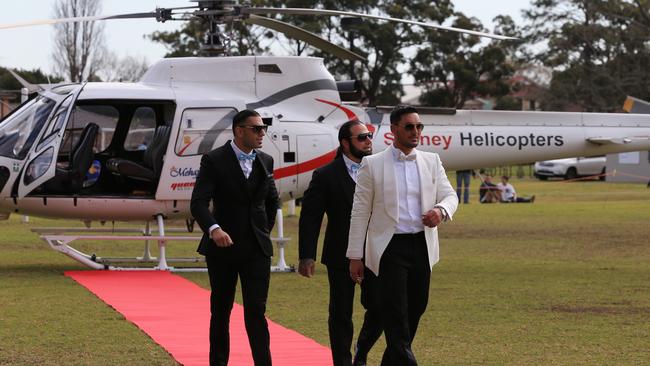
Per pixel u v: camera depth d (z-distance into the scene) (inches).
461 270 631.8
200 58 617.9
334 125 636.1
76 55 2253.9
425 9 2303.2
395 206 296.7
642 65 2618.1
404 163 300.4
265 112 613.9
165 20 613.6
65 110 577.3
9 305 461.1
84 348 362.9
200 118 595.2
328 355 355.3
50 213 589.3
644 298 508.4
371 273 303.0
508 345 379.2
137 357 347.9
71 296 491.5
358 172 302.8
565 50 2728.8
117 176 610.2
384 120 649.6
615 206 1310.3
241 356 354.0
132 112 629.0
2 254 697.0
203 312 448.5
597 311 465.1
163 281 551.5
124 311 447.2
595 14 2716.5
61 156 621.0
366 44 2281.0
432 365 341.4
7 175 572.1
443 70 2373.3
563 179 2192.4
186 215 606.9
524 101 3282.5
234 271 322.3
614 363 347.3
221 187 319.0
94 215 593.6
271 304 477.7
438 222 293.9
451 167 680.4
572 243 822.5
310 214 331.6
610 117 714.8
